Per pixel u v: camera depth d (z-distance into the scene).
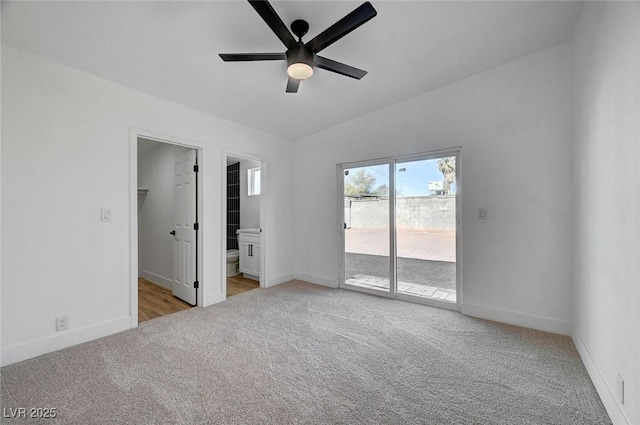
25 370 1.97
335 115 3.76
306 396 1.73
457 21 2.15
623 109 1.42
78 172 2.38
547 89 2.60
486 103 2.92
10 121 2.04
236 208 5.61
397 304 3.40
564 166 2.54
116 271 2.61
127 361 2.12
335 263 4.14
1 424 1.49
